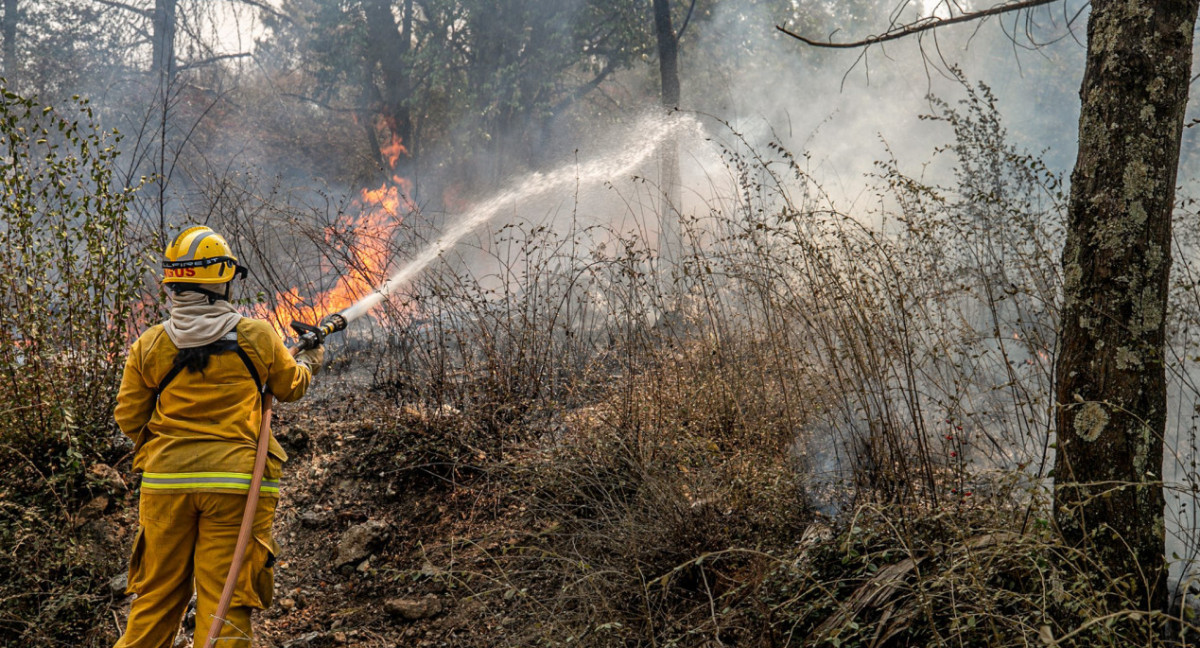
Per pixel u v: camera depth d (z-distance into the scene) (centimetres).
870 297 403
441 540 432
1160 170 282
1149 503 287
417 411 515
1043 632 228
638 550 364
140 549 322
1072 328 297
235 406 319
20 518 420
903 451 395
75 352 477
